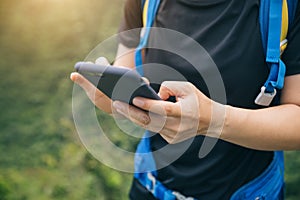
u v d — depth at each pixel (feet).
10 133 13.37
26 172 11.70
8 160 12.30
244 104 4.04
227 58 3.93
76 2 17.16
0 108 14.48
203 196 4.35
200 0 4.05
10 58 16.55
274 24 3.73
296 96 3.82
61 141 12.82
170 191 4.47
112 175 10.52
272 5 3.74
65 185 10.72
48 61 15.99
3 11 18.22
